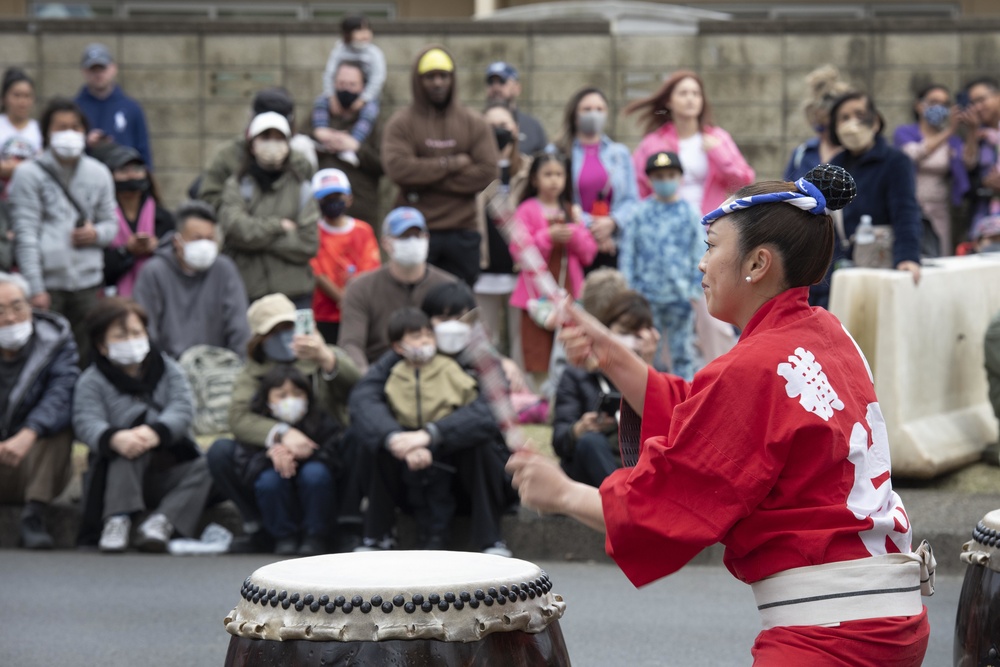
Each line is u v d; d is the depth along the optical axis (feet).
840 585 24.11
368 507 59.77
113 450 61.93
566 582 57.57
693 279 73.46
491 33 104.22
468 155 77.56
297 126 102.06
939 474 68.08
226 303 75.10
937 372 68.49
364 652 23.98
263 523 62.03
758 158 104.78
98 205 77.30
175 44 106.42
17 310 63.41
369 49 94.48
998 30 104.01
